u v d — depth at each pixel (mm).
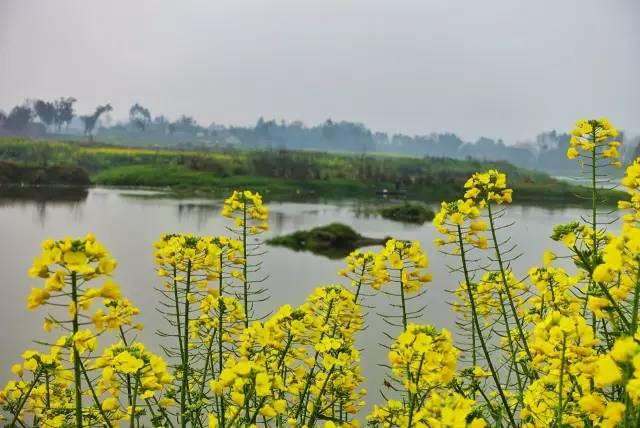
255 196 7238
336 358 5289
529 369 5988
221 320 6199
